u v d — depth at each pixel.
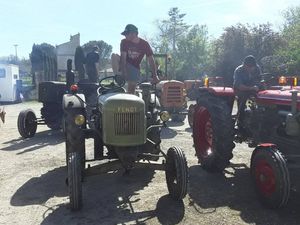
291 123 4.57
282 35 23.34
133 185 5.40
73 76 9.80
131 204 4.68
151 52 6.34
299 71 15.77
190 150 7.68
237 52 22.95
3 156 7.23
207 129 6.28
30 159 6.98
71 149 5.04
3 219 4.27
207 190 5.15
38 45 23.45
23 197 4.97
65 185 5.44
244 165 6.29
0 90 20.84
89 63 11.40
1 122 12.19
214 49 25.27
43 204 4.71
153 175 5.86
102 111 4.79
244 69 6.35
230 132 5.59
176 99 12.31
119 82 5.55
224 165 5.68
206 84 6.59
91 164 6.46
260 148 4.57
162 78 13.27
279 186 4.20
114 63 7.16
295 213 4.34
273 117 5.32
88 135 5.19
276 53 20.11
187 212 4.40
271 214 4.32
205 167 6.05
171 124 11.82
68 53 25.50
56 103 9.58
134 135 4.66
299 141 4.79
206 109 6.10
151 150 5.28
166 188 5.25
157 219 4.22
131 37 6.22
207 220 4.18
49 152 7.54
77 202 4.36
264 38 22.45
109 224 4.11
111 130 4.64
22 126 8.94
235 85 6.21
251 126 5.80
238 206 4.57
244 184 5.38
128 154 4.70
